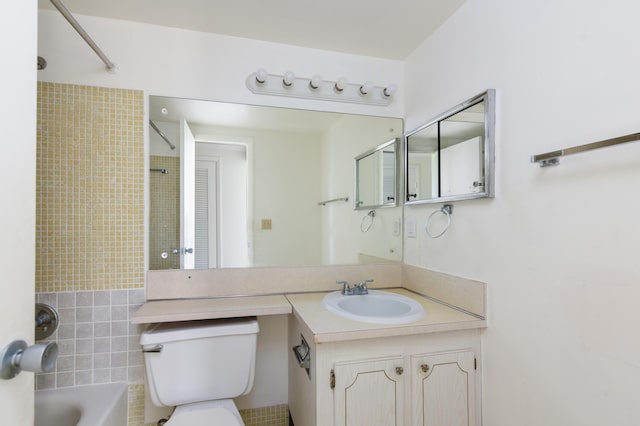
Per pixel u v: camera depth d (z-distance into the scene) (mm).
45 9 1432
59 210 1444
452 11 1469
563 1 969
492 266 1253
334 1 1404
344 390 1171
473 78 1353
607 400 853
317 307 1470
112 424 1332
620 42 821
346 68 1850
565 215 964
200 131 1681
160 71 1579
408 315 1302
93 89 1480
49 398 1387
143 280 1539
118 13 1475
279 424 1774
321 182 1876
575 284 938
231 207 1744
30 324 553
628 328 805
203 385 1375
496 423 1231
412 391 1243
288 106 1781
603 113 860
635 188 791
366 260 1917
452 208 1493
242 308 1424
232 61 1682
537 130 1058
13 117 511
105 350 1492
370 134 1919
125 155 1516
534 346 1070
